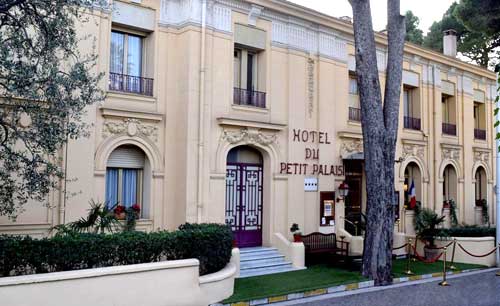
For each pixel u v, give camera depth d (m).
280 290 10.64
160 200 12.80
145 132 12.59
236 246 12.43
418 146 19.27
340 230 15.91
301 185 15.09
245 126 13.80
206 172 13.03
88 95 8.40
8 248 7.95
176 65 13.25
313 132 15.52
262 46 14.52
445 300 11.09
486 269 14.95
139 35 13.02
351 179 16.84
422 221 16.92
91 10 9.97
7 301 7.27
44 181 8.30
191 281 9.29
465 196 21.42
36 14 8.14
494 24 15.01
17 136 8.12
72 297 7.89
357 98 17.41
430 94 20.00
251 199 14.46
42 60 8.26
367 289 11.57
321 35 15.98
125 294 8.46
